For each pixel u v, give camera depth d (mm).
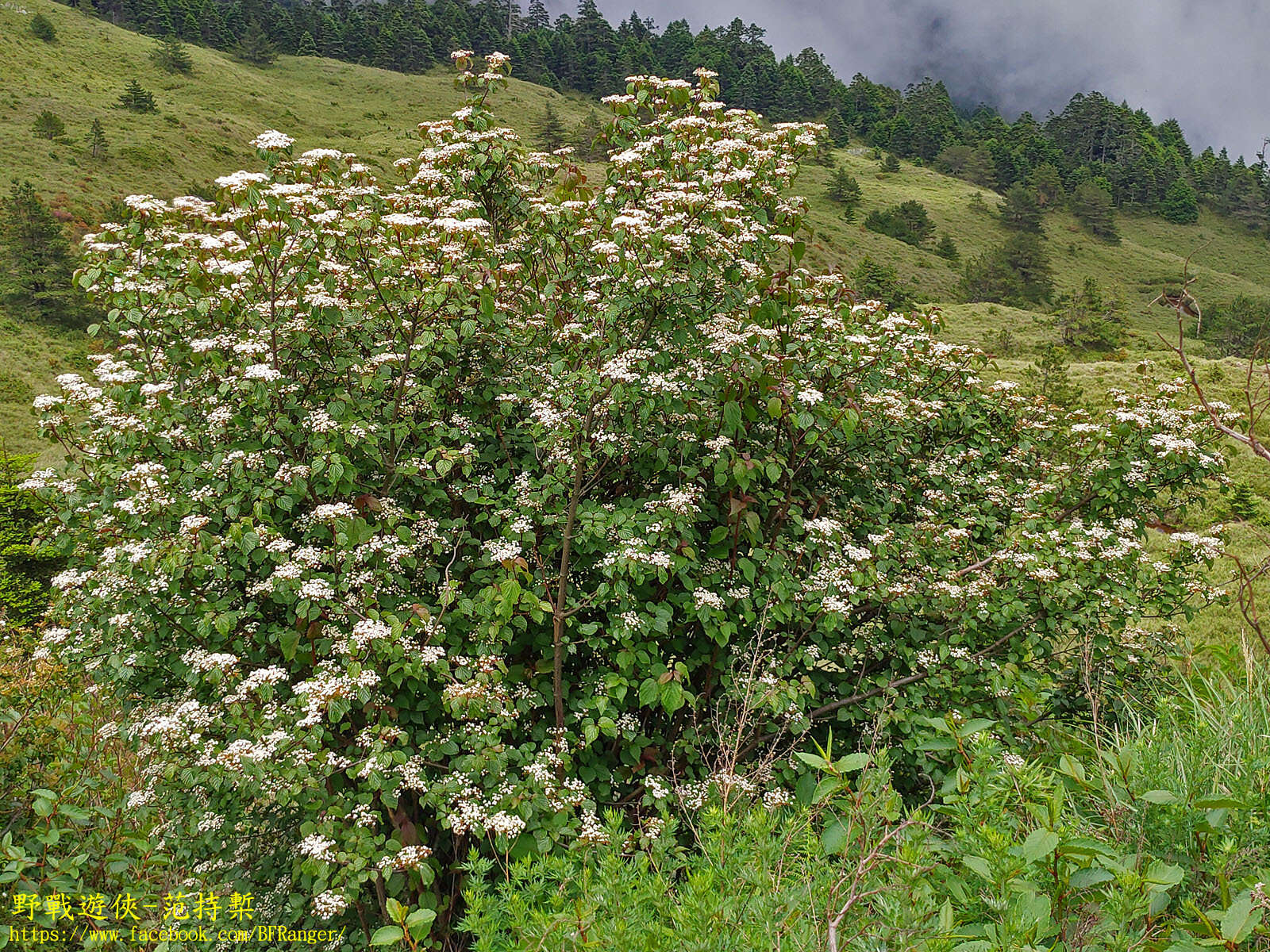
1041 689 3734
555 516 4234
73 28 115375
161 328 4551
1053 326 60562
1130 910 2033
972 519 5191
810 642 4605
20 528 11844
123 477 4070
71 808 3785
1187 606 5055
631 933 2092
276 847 4602
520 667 4273
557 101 141000
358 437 3969
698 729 4363
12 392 35000
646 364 4094
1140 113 175875
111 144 80062
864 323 5559
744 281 4598
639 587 4285
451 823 3498
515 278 5062
